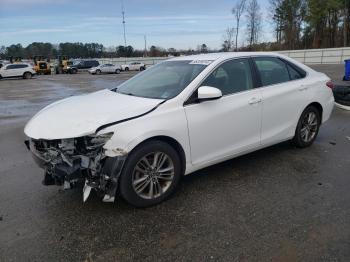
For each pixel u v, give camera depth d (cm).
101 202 411
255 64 506
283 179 466
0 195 439
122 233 346
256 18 6419
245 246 319
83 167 366
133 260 305
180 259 304
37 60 4644
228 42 6406
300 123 568
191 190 438
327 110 610
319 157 551
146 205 393
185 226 356
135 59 6319
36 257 312
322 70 2944
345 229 342
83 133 356
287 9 6744
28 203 415
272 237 332
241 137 474
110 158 359
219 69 461
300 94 554
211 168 508
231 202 404
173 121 399
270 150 585
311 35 6712
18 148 662
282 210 383
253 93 486
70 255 314
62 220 373
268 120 507
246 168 507
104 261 304
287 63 558
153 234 343
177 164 411
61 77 3656
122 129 365
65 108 425
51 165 386
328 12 6338
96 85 2364
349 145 617
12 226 364
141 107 393
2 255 315
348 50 4538
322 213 374
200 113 423
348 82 1730
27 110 1216
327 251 308
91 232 349
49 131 377
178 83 445
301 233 337
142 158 380
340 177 471
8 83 2872
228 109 449
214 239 332
